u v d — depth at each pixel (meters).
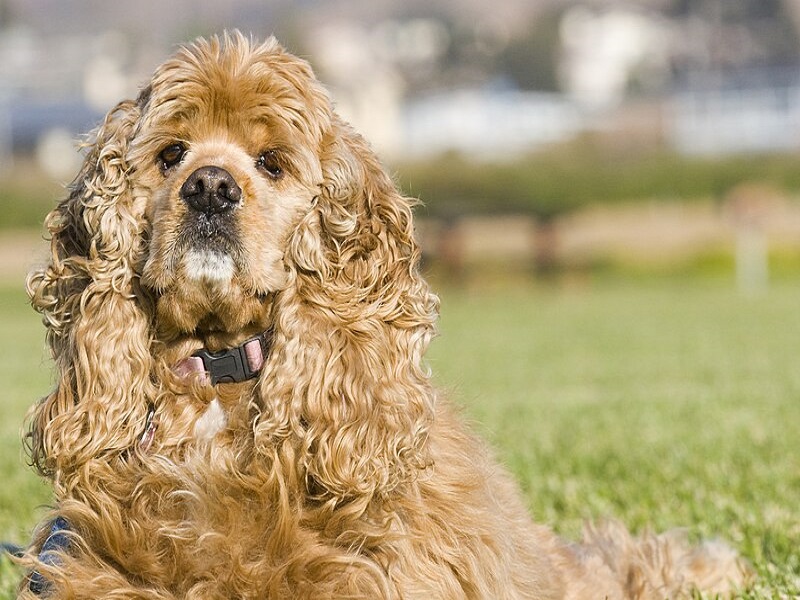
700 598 7.77
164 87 6.45
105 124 6.66
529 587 6.73
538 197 59.66
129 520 6.13
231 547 5.99
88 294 6.43
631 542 8.32
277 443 6.23
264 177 6.45
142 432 6.40
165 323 6.48
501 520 6.65
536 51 146.62
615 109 101.31
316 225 6.38
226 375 6.51
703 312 35.53
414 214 6.68
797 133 101.31
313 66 7.41
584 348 26.05
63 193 6.87
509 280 53.72
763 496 10.16
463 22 159.38
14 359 26.53
